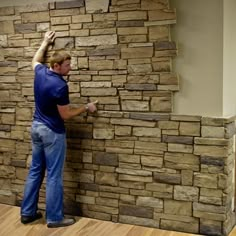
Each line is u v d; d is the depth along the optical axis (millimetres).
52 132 3053
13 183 3607
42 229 3092
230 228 2988
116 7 2988
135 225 3146
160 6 2840
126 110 3072
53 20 3219
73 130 3293
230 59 2918
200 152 2857
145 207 3105
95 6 3055
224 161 2793
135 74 3000
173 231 3018
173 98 2920
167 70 2895
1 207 3576
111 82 3096
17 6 3332
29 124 3457
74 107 3246
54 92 2949
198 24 2775
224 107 2812
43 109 3055
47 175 3123
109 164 3191
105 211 3260
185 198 2955
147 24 2902
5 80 3500
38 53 3223
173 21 2818
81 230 3062
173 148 2943
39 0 3246
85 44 3139
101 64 3109
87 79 3180
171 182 2984
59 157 3100
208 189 2871
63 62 3014
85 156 3277
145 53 2941
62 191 3174
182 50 2844
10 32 3396
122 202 3184
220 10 2701
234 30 2988
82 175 3311
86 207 3332
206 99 2822
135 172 3104
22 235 2982
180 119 2891
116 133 3129
